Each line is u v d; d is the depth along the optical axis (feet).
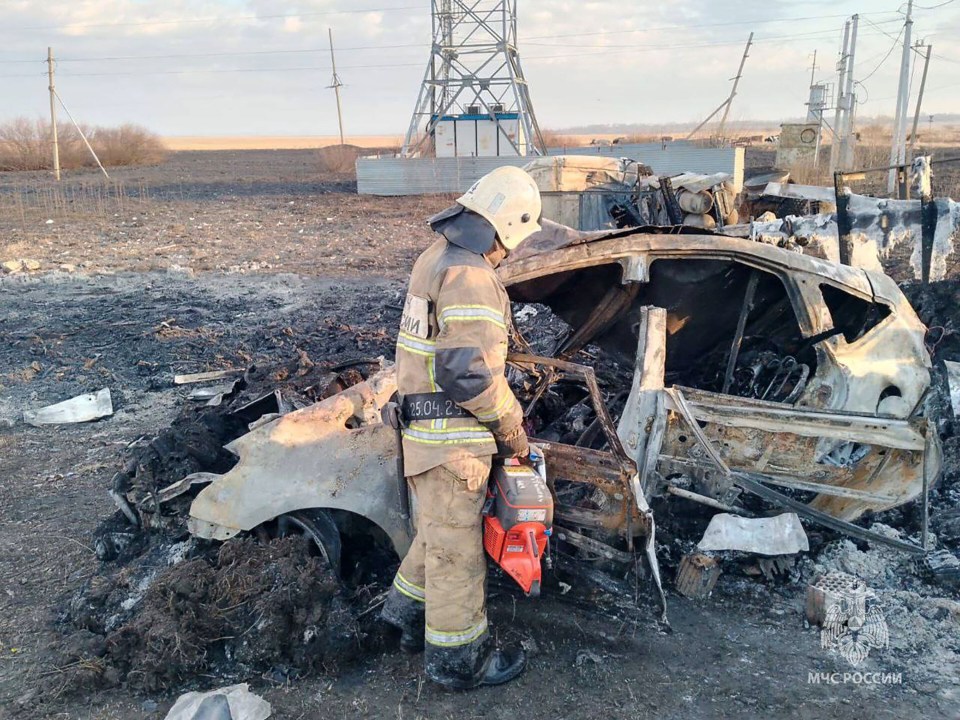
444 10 96.53
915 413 13.15
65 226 61.93
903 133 80.38
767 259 13.51
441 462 9.38
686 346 16.61
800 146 74.59
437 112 99.76
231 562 11.19
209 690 10.21
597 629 11.41
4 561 13.87
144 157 148.36
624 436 12.37
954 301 21.99
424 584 10.38
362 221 65.26
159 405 21.99
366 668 10.68
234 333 29.27
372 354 25.84
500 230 9.38
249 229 60.75
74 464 18.33
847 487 12.83
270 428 11.93
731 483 12.90
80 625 11.62
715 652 10.92
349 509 11.41
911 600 11.80
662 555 12.76
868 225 22.17
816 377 13.42
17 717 9.88
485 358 8.91
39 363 25.67
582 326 16.15
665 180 25.77
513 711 9.86
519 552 9.50
